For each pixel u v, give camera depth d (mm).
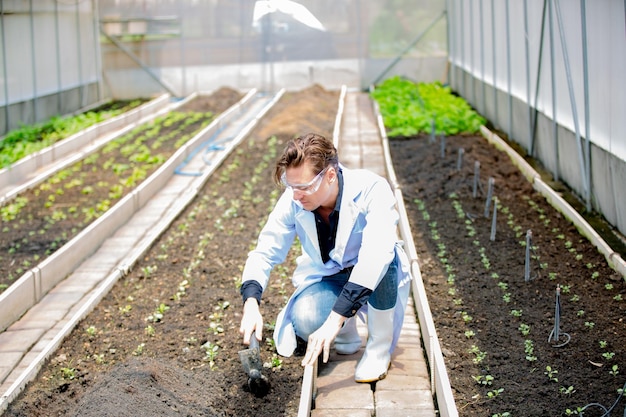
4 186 6859
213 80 12156
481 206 5719
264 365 3635
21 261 5105
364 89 12008
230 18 11961
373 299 3436
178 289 4527
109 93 12219
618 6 4727
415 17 11805
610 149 5062
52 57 10039
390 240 3180
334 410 3336
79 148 8453
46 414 3363
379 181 3299
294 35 11953
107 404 3225
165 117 10031
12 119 8805
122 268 4758
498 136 8102
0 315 4230
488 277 4535
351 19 11859
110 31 11984
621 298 4156
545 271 4566
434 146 7711
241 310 4227
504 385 3477
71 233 5582
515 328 3953
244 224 5621
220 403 3379
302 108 9695
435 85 11539
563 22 5848
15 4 8844
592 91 5324
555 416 3242
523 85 7340
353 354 3750
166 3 11922
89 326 4133
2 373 3842
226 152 7570
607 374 3502
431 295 4340
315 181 3078
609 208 5164
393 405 3355
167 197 6496
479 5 9328
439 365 3402
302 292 3494
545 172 6559
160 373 3465
